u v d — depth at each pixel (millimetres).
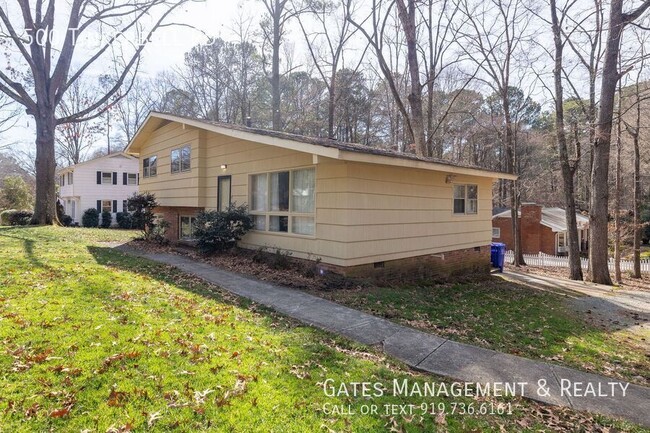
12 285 5391
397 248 8477
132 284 5992
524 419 2957
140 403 2701
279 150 8695
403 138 25609
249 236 9688
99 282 5918
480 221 11672
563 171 15086
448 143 28453
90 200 27000
